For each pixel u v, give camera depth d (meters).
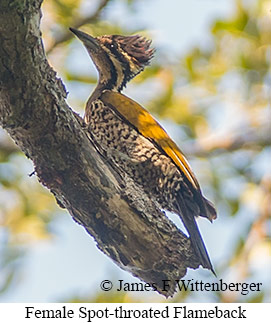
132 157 11.33
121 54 12.25
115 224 8.88
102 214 8.84
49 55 14.19
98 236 9.05
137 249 8.99
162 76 15.06
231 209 14.70
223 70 15.10
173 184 11.16
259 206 14.80
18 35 7.45
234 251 13.70
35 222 14.12
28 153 8.52
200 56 15.08
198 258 9.38
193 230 10.85
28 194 14.45
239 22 14.91
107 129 11.52
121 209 8.83
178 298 11.94
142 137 11.34
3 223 14.14
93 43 12.16
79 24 13.65
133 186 9.05
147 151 11.28
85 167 8.60
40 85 7.91
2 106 7.99
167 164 11.18
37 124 8.14
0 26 7.35
